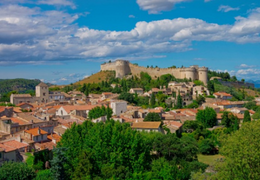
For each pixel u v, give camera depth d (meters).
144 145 94.25
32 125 111.75
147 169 91.19
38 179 76.81
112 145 89.19
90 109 171.50
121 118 147.50
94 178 80.19
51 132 111.88
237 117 173.38
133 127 128.12
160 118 152.75
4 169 73.00
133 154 89.25
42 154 89.31
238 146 63.69
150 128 126.31
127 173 83.94
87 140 91.06
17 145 87.50
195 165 95.69
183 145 109.56
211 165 95.19
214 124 168.50
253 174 60.59
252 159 60.47
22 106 183.12
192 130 153.50
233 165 63.16
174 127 142.38
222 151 69.50
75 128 97.12
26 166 77.56
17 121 110.19
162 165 91.88
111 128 95.88
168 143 105.19
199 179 75.88
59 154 79.50
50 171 80.31
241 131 69.25
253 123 70.62
